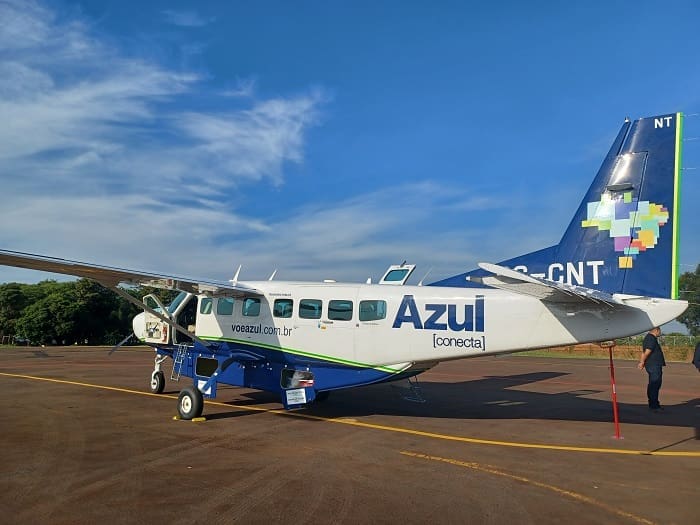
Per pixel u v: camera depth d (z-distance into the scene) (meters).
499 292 8.77
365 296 9.76
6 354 30.19
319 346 9.98
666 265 7.99
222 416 10.18
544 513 5.06
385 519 4.85
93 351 35.09
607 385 16.42
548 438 8.49
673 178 8.11
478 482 6.03
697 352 9.79
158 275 9.58
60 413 10.29
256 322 10.73
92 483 5.84
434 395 13.81
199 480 5.98
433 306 9.12
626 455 7.41
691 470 6.64
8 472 6.23
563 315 8.20
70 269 9.20
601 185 8.56
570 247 8.70
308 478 6.11
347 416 10.34
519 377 19.09
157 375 13.14
